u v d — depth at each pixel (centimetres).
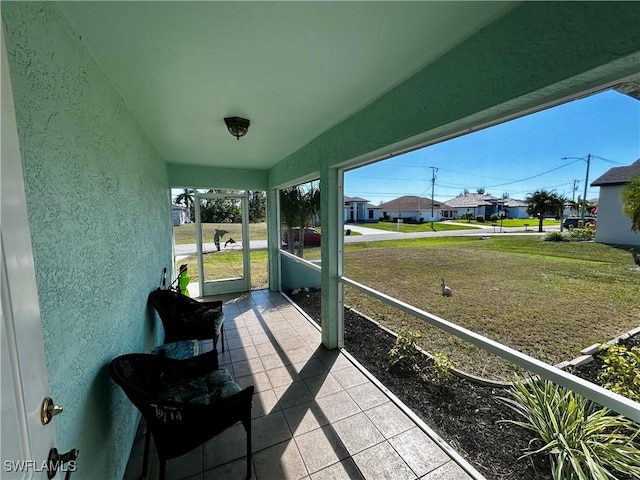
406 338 241
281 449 168
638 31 79
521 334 139
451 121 138
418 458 161
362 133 209
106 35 118
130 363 148
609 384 105
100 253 131
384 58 143
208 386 168
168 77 157
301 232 433
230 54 136
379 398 214
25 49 79
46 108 89
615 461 121
